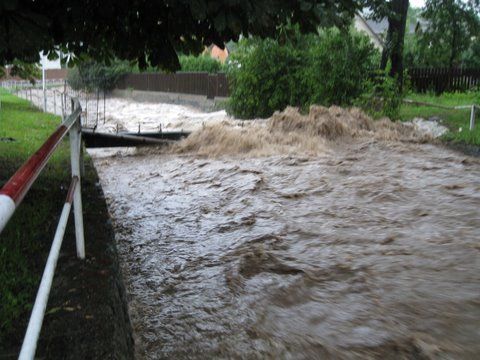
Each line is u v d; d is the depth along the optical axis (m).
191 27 6.88
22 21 5.41
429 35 31.05
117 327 3.23
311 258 5.84
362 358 3.98
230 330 4.43
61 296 3.43
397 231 6.64
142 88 39.62
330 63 17.94
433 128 15.00
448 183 8.93
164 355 4.09
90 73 42.00
